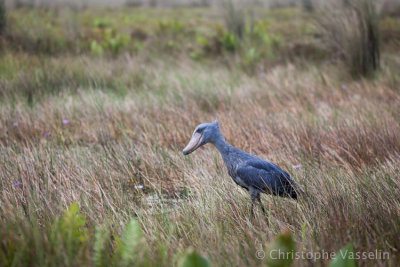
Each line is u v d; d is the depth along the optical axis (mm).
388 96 13180
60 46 20344
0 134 10977
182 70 18500
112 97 14273
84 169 8641
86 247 5215
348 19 15984
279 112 12312
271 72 17828
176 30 25312
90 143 10828
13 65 16562
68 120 12172
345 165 8594
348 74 15914
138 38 24531
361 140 9602
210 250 5562
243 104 13258
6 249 5008
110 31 23203
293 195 7008
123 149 9828
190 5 42062
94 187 7941
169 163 9336
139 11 37375
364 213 6195
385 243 5508
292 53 20109
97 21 26484
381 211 6215
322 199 6793
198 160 9258
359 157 8945
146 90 15258
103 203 7223
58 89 15023
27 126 11422
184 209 7031
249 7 25000
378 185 7109
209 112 13000
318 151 9531
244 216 6809
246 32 22969
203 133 7148
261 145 10109
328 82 15461
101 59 18922
